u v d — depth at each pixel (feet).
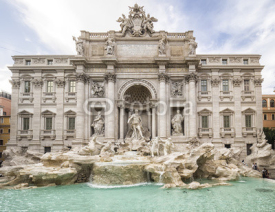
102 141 127.75
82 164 90.07
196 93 135.23
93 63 132.26
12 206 58.03
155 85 132.87
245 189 75.41
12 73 139.64
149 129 136.15
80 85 129.08
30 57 139.85
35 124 136.05
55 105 137.39
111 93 128.98
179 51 136.05
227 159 111.04
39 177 81.00
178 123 131.03
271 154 119.75
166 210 54.60
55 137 135.23
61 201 62.39
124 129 136.77
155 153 107.14
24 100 138.82
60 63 140.56
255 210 54.60
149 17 137.49
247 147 134.31
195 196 66.44
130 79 133.59
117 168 83.15
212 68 137.28
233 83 137.39
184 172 83.92
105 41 136.87
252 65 136.56
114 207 56.90
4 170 89.76
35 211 54.08
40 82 138.41
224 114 136.15
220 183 82.38
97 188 78.28
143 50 136.15
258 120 134.21
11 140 135.74
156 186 80.07
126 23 136.46
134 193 70.49
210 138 133.69
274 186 80.48
